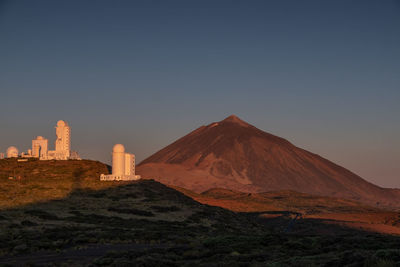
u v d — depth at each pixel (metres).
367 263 26.95
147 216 76.75
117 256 37.75
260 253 38.81
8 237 47.81
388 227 120.31
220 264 32.25
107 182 101.69
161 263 33.59
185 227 70.75
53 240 48.53
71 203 81.44
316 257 32.94
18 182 95.81
